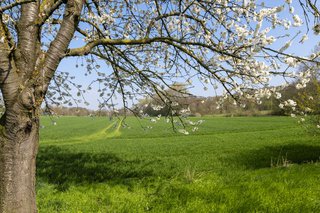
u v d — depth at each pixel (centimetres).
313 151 1722
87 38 690
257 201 552
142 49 755
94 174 1138
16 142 368
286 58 421
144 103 826
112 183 921
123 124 829
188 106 668
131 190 813
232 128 4506
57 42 396
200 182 755
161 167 1366
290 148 1938
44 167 1298
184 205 568
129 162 1524
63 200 704
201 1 550
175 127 726
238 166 1329
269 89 493
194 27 656
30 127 373
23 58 373
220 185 696
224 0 534
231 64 518
